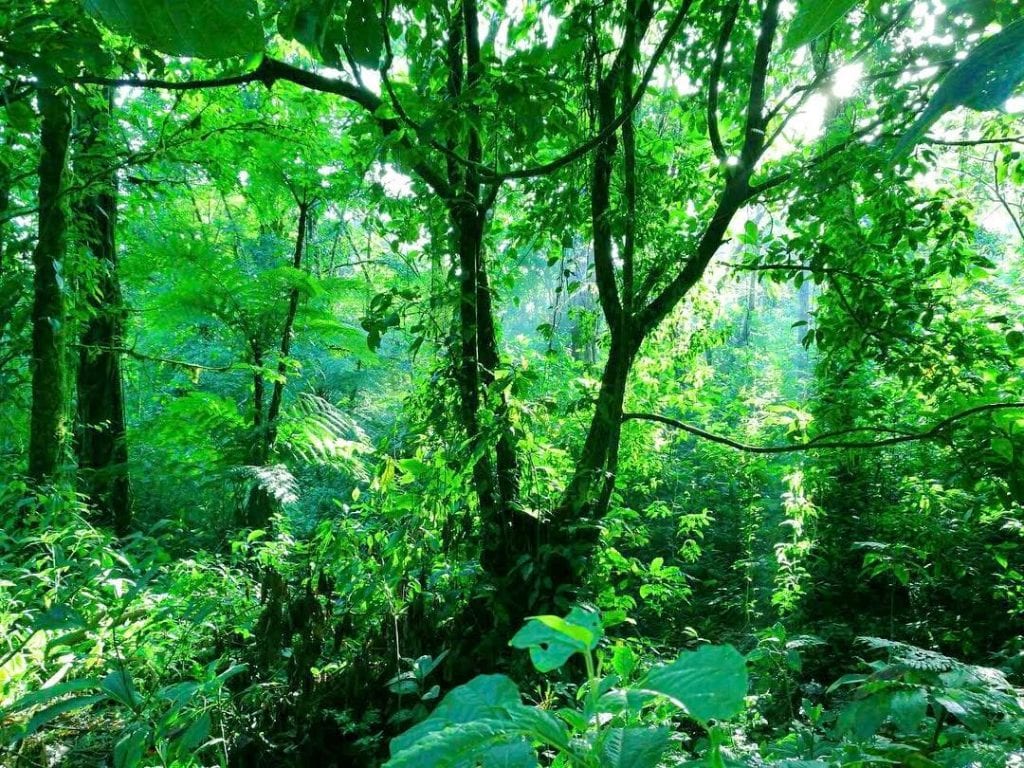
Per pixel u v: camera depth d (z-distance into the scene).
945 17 0.66
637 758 0.85
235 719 2.95
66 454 5.18
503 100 2.16
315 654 3.12
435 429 3.95
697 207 5.13
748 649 5.55
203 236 8.16
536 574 3.80
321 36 1.03
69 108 4.48
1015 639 5.01
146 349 10.00
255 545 4.79
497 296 4.37
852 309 4.43
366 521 4.09
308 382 10.33
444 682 3.44
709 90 4.39
